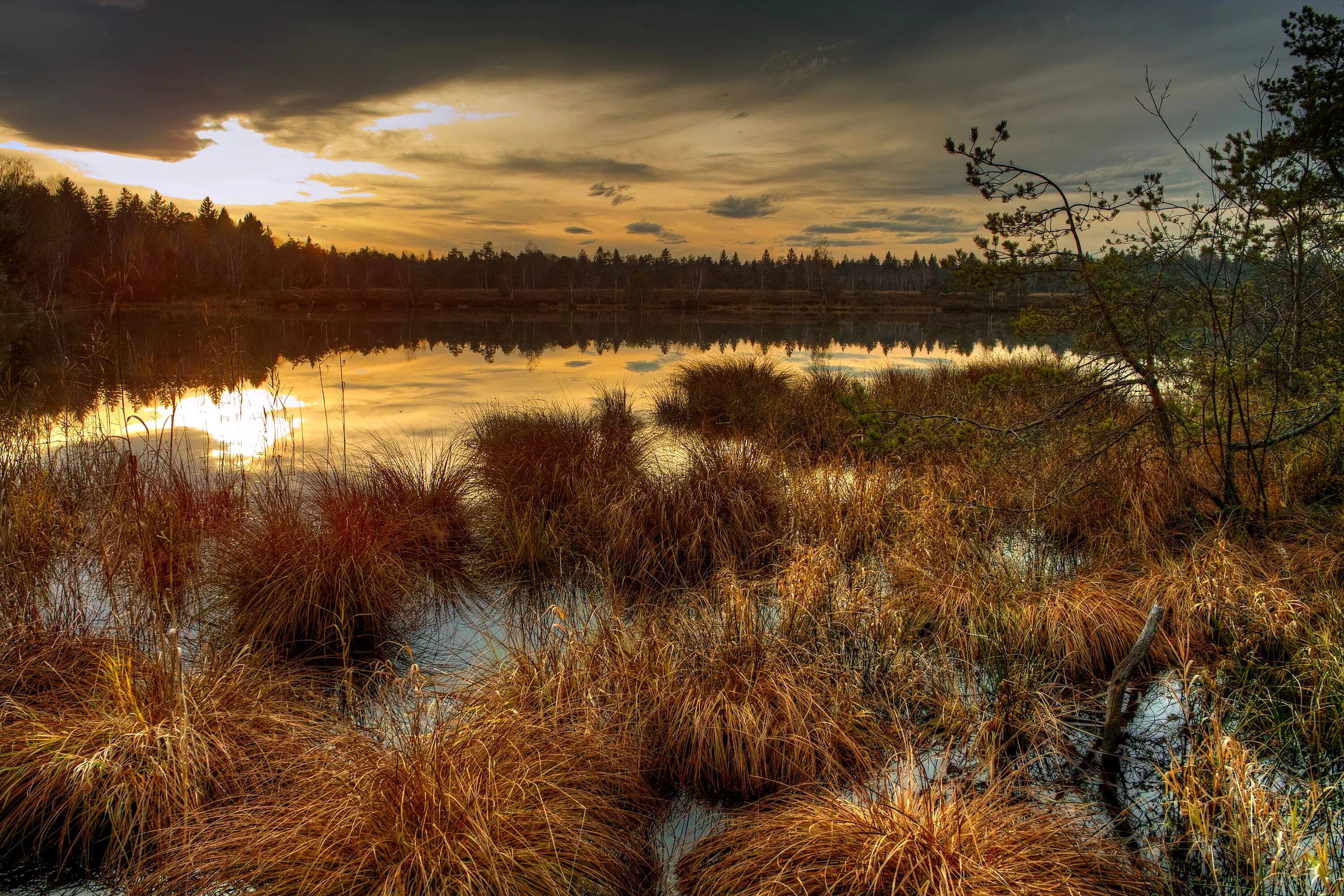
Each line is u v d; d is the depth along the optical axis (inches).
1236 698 162.7
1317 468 252.8
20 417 318.3
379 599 206.5
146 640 183.3
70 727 131.7
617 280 3651.6
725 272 3902.6
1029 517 252.4
